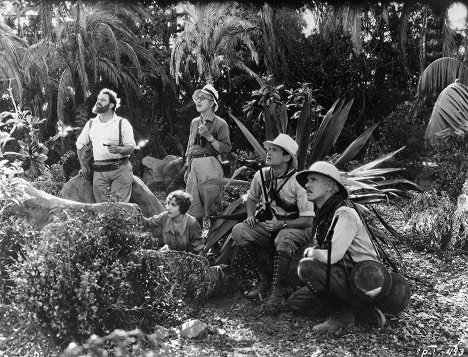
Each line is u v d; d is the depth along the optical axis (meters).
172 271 4.58
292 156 4.85
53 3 12.94
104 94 5.95
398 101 14.59
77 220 3.93
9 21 14.58
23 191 4.90
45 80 12.95
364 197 5.76
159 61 14.78
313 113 11.06
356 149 6.08
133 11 13.52
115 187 6.00
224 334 4.11
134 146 6.04
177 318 4.20
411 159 11.10
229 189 7.37
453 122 10.60
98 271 3.74
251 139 6.16
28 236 4.21
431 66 12.31
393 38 14.58
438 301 4.97
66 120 13.12
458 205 6.97
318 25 14.45
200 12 13.27
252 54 14.20
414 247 6.69
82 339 3.62
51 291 3.57
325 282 4.13
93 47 13.00
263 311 4.55
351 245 4.16
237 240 4.92
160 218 5.12
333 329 4.20
